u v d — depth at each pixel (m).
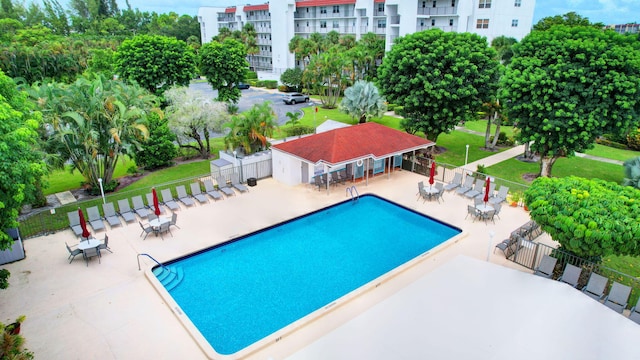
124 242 18.34
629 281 15.23
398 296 10.49
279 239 19.17
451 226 19.95
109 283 15.32
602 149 35.62
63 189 26.02
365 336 9.09
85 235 16.47
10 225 12.83
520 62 25.09
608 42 22.83
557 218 13.55
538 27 66.75
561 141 23.05
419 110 30.77
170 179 27.25
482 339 8.70
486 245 18.06
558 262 15.41
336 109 54.41
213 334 12.97
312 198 23.30
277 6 75.50
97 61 56.25
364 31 71.25
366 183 25.11
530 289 10.55
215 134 40.56
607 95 21.66
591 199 13.56
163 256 17.19
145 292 14.83
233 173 24.84
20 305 13.98
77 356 11.75
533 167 29.97
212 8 95.94
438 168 27.25
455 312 9.67
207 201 22.77
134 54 39.88
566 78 22.50
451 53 27.72
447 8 57.72
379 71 32.59
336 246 18.55
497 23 55.69
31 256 17.12
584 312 9.60
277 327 13.27
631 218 12.65
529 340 8.64
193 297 14.85
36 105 20.95
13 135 11.94
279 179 26.02
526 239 17.41
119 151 24.30
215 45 47.97
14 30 81.44
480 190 23.47
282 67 79.31
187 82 42.81
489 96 29.11
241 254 17.84
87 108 22.12
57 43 55.94
